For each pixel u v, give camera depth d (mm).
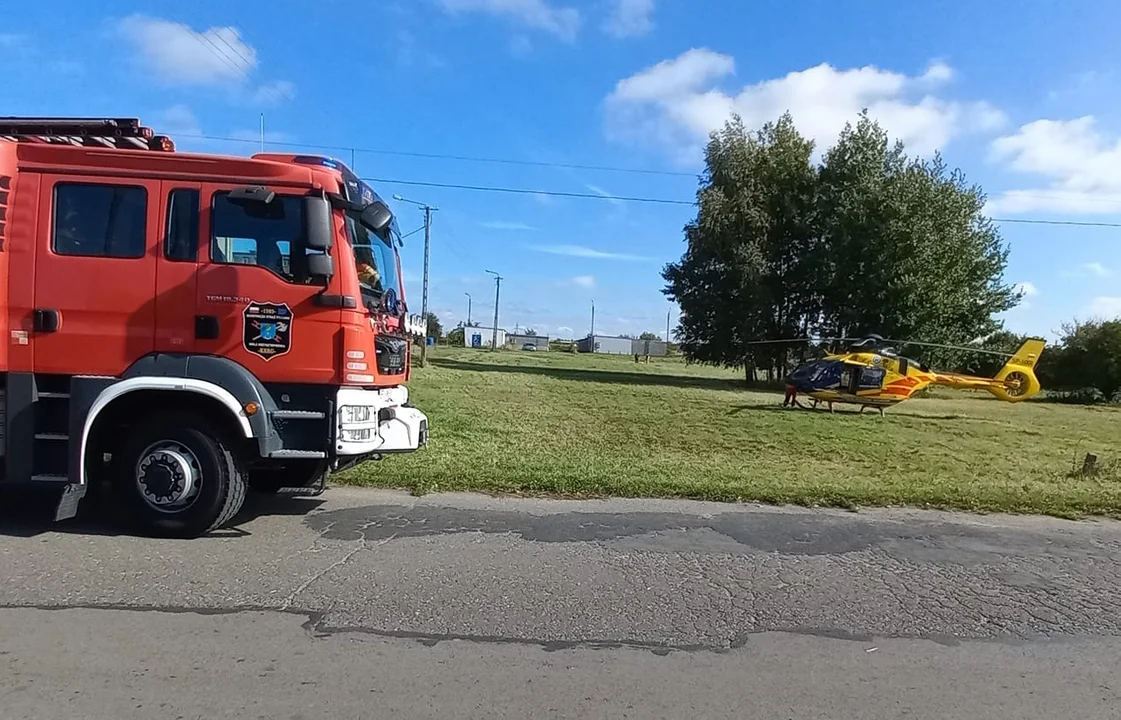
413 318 8227
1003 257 41375
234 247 6141
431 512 7133
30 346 6000
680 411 21359
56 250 6043
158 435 6078
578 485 8242
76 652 3973
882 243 36469
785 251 41344
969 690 3926
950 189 38031
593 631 4527
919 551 6469
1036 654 4426
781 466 11961
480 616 4684
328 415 6215
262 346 6129
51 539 5938
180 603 4711
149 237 6086
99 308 6031
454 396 22672
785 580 5578
